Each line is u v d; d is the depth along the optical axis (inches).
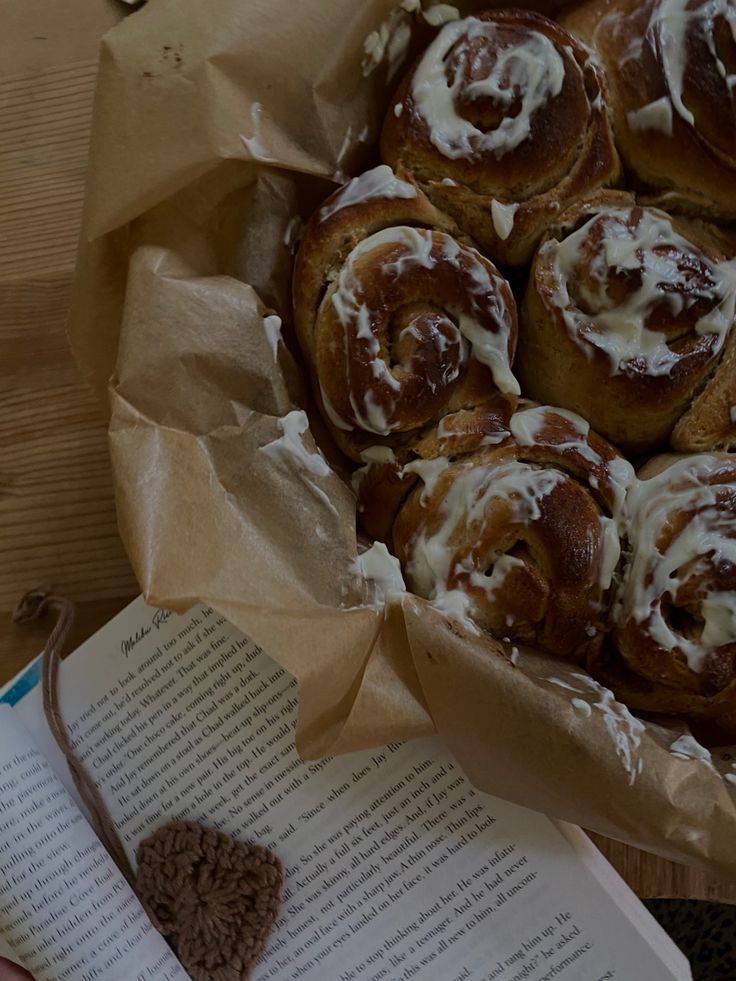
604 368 20.6
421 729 19.7
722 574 20.1
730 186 21.0
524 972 21.4
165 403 19.9
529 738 19.5
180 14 20.1
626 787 19.5
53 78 23.1
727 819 19.7
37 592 22.3
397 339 20.4
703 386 21.0
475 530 20.2
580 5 21.4
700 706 20.6
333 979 21.4
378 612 19.5
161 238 20.4
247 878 21.3
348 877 21.5
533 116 20.5
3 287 22.9
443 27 20.9
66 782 21.4
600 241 20.6
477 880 21.4
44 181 23.0
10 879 20.5
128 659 21.7
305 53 20.3
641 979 21.2
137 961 20.7
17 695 21.5
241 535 19.6
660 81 20.7
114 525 22.5
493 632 20.5
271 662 21.7
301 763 21.5
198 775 21.6
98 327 21.0
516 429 20.6
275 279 21.0
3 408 22.7
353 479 21.1
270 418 20.1
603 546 20.4
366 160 21.5
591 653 20.9
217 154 19.9
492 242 21.1
